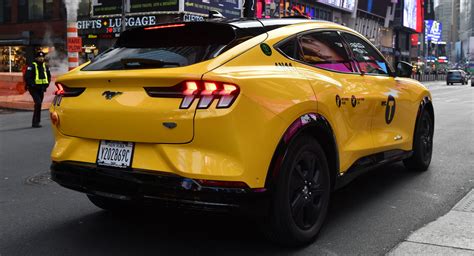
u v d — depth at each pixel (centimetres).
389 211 476
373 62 529
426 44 8912
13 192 555
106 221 454
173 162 329
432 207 487
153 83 339
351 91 450
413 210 478
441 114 1483
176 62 361
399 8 5647
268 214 352
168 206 337
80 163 374
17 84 1692
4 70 3128
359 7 4447
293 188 372
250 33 388
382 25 5250
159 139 336
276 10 2723
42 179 617
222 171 323
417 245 386
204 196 324
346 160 436
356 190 555
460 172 639
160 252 378
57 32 2850
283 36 403
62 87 397
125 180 347
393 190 553
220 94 325
